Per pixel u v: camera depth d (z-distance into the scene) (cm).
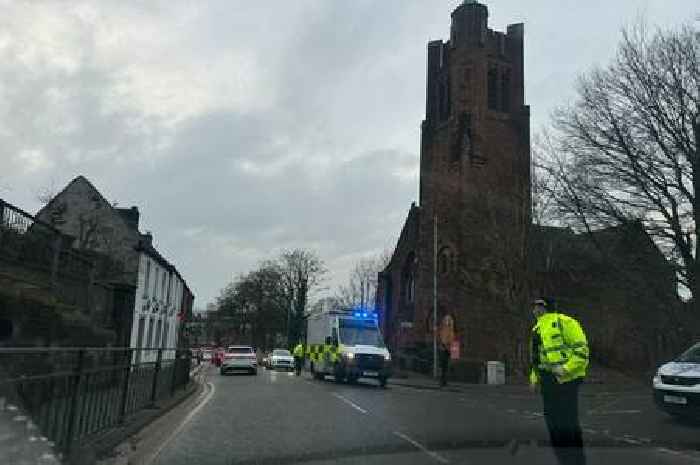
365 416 1460
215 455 937
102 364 997
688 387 1379
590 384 3188
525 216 3347
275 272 9444
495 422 1415
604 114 2777
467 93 5388
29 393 692
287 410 1572
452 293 4984
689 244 2672
